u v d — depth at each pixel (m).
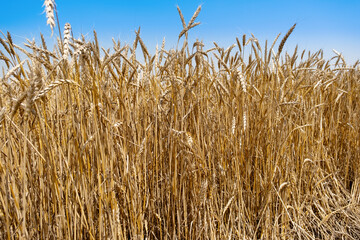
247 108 2.78
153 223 2.65
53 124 1.92
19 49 1.72
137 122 2.32
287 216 2.86
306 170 3.34
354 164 4.09
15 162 1.81
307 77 3.78
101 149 1.84
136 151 2.32
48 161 1.71
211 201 2.50
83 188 1.87
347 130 4.28
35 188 2.04
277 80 2.78
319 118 3.65
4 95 1.75
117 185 2.19
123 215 2.36
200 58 2.43
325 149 3.82
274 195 2.93
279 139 2.89
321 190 3.66
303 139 3.19
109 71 2.07
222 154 2.71
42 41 1.91
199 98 2.60
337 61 4.37
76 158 1.93
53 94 2.11
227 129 2.77
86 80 1.81
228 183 2.66
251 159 2.91
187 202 2.69
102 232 2.03
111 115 2.04
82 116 1.85
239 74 2.41
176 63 2.47
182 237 2.59
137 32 2.24
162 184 2.61
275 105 2.82
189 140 2.19
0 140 1.85
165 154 2.65
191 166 2.43
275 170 2.73
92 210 2.12
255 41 2.76
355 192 3.72
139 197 2.20
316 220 3.23
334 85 4.24
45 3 1.39
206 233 2.44
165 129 2.66
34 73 1.35
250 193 2.90
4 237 1.79
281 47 2.58
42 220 1.93
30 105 1.36
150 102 2.59
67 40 1.58
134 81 2.39
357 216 3.25
